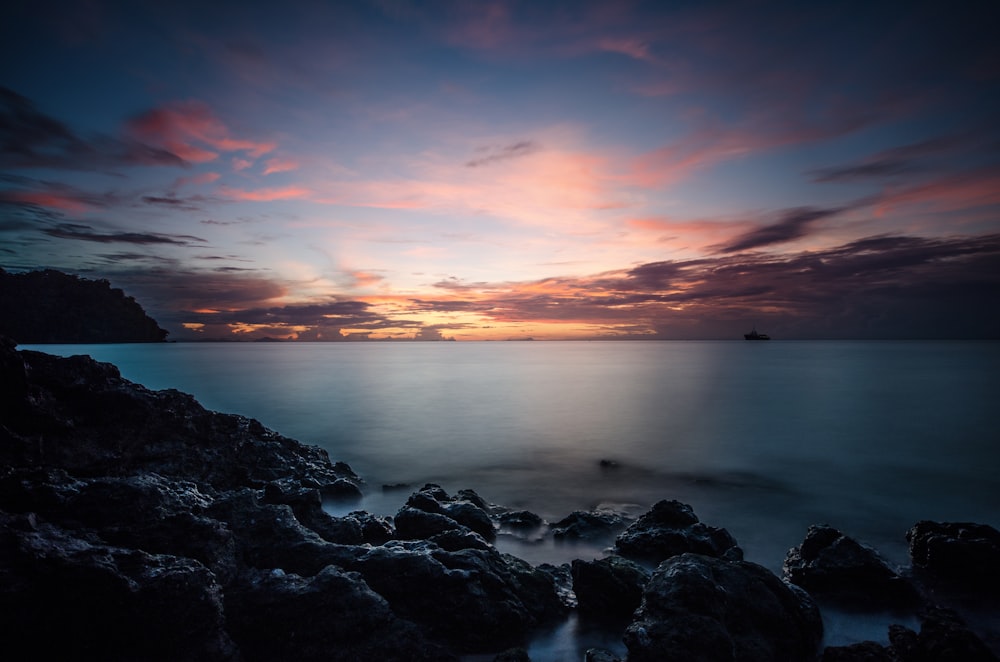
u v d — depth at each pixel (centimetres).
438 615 960
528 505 2059
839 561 1217
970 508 2031
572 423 3900
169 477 1401
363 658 822
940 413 4228
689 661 794
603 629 1031
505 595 1021
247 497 1135
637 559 1342
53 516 886
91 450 1310
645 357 15612
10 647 669
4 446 1142
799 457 2856
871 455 2892
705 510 1998
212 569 874
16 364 1273
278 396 5391
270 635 839
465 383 7069
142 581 741
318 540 1064
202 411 1762
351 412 4400
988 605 1183
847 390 5916
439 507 1527
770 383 6800
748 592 952
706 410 4484
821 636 1021
